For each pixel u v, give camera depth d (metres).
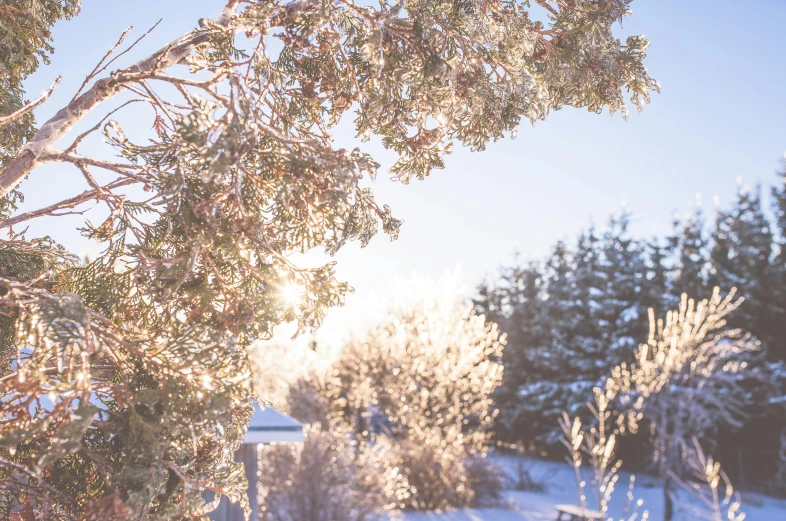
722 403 18.92
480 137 2.59
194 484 1.82
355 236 2.09
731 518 9.89
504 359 31.92
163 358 1.76
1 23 2.99
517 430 30.73
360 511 13.37
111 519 1.54
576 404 26.64
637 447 26.12
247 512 1.96
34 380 1.56
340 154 1.91
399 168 2.62
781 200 27.44
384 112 2.42
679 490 21.56
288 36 2.19
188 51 2.16
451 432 17.92
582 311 30.69
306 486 12.58
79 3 3.24
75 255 2.57
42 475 1.89
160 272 1.92
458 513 17.09
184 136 1.61
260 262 2.08
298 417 20.64
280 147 2.02
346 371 21.81
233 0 2.24
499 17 2.46
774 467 22.94
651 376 15.44
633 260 29.84
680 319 15.51
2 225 2.13
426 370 17.94
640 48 2.60
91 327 1.70
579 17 2.57
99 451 1.92
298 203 1.97
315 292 2.05
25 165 2.00
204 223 1.92
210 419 1.66
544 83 2.64
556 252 35.75
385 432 20.58
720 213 28.91
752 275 26.03
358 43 2.30
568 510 14.70
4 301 1.68
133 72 2.12
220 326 1.99
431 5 2.30
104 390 1.89
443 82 2.21
